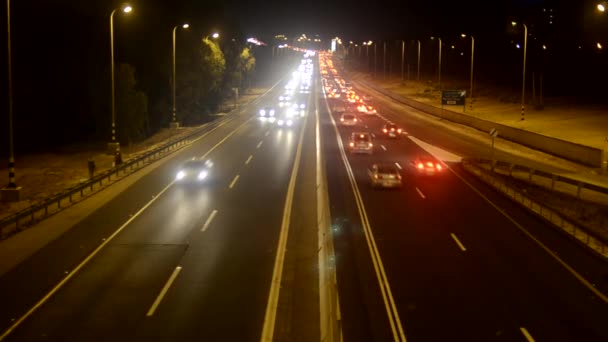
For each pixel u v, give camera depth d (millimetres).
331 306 16359
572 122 75500
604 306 18750
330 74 180750
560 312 18203
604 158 49250
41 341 15805
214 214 30766
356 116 83062
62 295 19359
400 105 105875
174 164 46812
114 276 21281
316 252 24453
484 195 37094
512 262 23438
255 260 23266
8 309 18141
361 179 42094
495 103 101375
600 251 25016
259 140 61688
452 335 16500
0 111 61219
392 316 17938
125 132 62750
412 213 31953
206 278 21125
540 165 51469
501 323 17344
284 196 35219
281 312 18219
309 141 61000
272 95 120000
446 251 24906
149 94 77688
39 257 23531
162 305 18531
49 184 41938
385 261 23484
